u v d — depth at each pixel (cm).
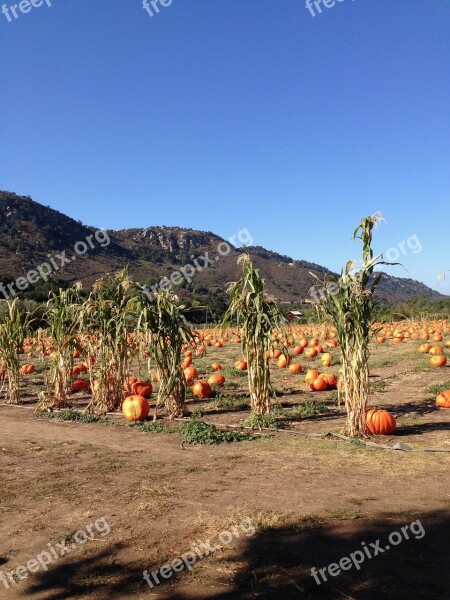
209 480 563
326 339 2978
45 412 1045
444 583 330
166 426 877
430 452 656
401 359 1834
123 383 1043
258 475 577
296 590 328
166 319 929
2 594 340
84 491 538
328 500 487
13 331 1185
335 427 823
